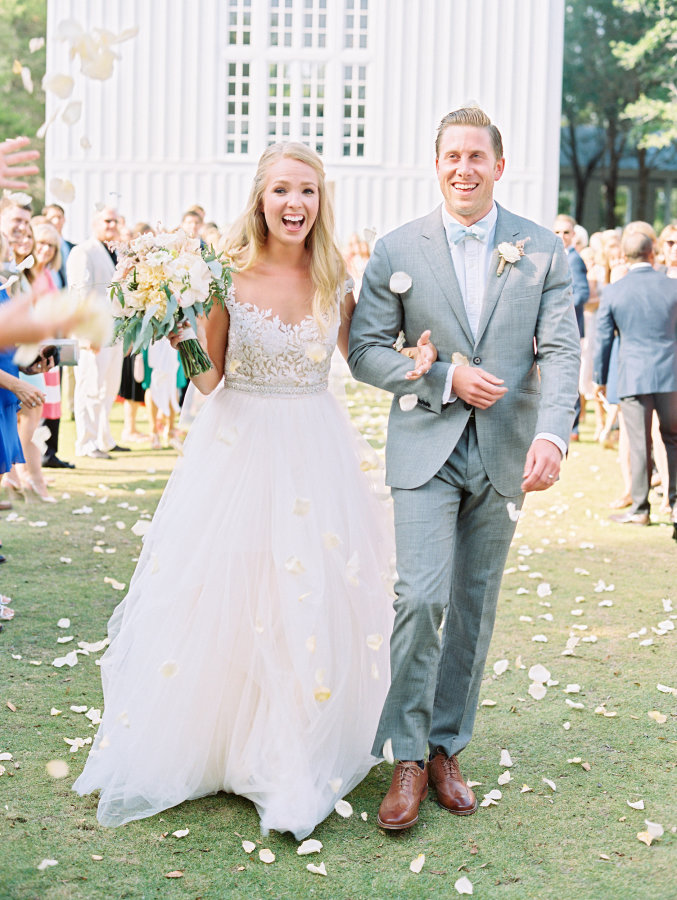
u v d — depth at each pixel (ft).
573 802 9.78
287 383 9.97
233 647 9.46
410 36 50.01
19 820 9.12
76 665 12.94
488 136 9.32
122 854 8.62
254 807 9.55
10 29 88.69
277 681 9.36
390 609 10.34
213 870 8.41
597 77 90.58
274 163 9.75
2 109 87.04
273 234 9.80
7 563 17.58
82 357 28.02
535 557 19.40
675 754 10.86
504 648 14.12
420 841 9.02
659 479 26.27
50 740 10.77
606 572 18.33
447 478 9.43
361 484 10.32
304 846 8.68
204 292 9.21
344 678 9.57
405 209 51.16
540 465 8.80
